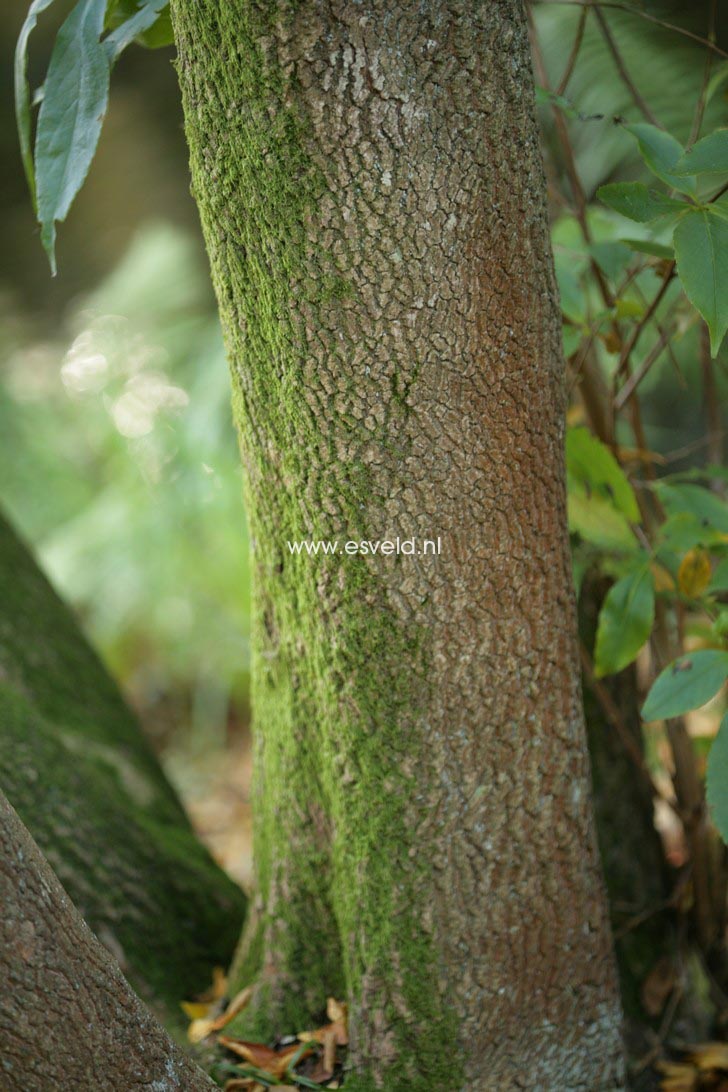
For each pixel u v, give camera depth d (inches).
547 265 34.8
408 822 36.9
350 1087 38.3
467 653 35.9
